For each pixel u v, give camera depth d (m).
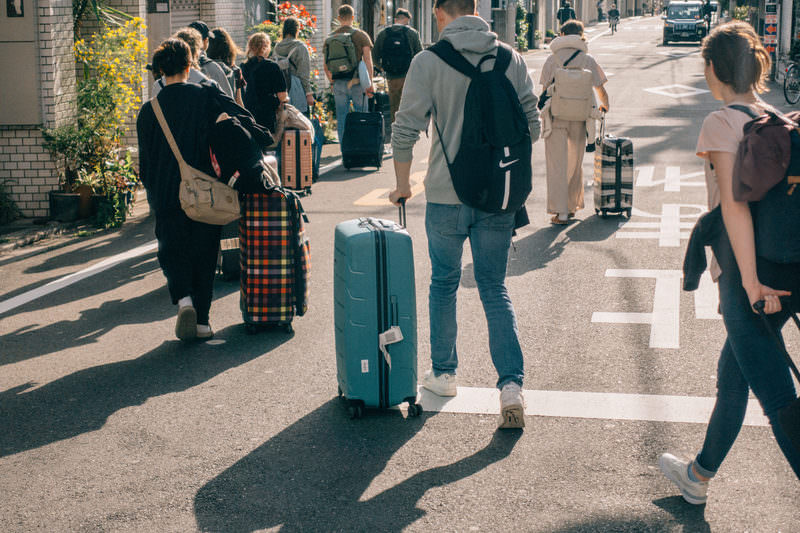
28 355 6.09
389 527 3.85
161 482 4.30
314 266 8.20
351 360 4.86
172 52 6.10
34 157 10.19
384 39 15.45
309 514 3.97
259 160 6.08
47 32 10.03
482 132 4.61
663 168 12.70
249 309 6.33
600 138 9.82
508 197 4.64
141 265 8.42
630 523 3.84
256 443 4.69
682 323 6.45
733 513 3.90
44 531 3.88
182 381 5.56
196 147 6.03
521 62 4.86
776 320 3.52
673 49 42.47
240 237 6.36
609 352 5.89
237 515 3.98
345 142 13.47
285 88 10.53
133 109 11.25
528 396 5.20
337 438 4.72
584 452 4.50
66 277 8.04
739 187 3.35
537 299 7.06
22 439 4.80
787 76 21.62
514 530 3.80
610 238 8.99
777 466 4.32
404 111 4.75
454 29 4.76
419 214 10.27
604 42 48.78
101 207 9.98
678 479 3.99
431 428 4.82
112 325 6.70
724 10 56.62
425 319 6.69
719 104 20.50
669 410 4.98
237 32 17.00
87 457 4.57
